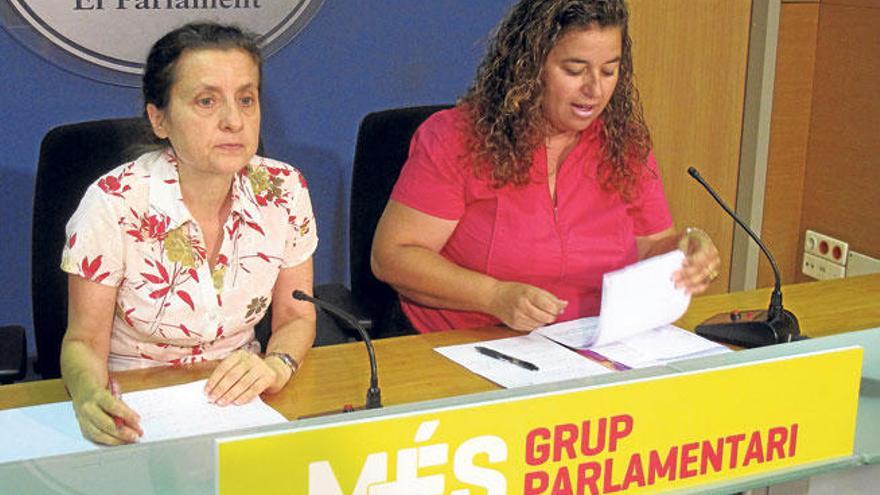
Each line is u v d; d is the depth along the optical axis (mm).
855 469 1510
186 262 1806
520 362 1894
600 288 2248
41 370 2059
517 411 1139
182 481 1116
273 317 1962
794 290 2355
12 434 1546
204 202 1817
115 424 1535
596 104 2072
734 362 1279
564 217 2207
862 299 2307
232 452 1027
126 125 2062
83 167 2031
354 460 1075
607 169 2217
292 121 3102
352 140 3191
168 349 1853
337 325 2242
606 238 2248
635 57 3551
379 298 2449
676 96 3637
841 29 3514
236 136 1713
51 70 2818
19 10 2738
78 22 2795
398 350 1959
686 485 1262
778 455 1315
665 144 3674
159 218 1782
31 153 2865
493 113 2139
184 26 1729
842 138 3572
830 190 3652
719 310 2201
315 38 3053
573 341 1999
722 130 3725
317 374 1836
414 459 1101
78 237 1748
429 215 2176
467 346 1981
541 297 2004
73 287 1780
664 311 1996
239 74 1706
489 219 2189
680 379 1228
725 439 1278
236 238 1854
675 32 3574
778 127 3684
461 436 1115
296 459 1052
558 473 1179
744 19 3625
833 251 3643
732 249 3861
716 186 3779
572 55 2039
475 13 3219
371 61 3141
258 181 1888
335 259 3279
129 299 1800
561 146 2189
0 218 2883
